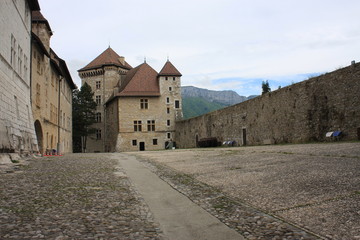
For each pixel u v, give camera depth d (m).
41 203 6.79
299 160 12.43
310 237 4.59
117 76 72.31
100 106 72.44
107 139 70.50
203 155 20.91
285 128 26.97
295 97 25.61
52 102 36.19
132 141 61.88
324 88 22.42
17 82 20.78
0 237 4.56
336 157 11.97
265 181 8.85
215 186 8.91
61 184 9.40
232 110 37.28
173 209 6.73
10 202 6.79
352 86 20.05
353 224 4.95
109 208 6.58
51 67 35.41
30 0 24.75
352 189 6.89
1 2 17.31
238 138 35.81
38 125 29.53
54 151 32.50
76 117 66.88
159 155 25.08
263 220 5.52
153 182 10.37
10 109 18.58
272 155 15.81
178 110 64.44
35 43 27.58
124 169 14.42
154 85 65.25
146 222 5.68
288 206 6.20
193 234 5.09
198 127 48.69
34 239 4.54
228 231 5.12
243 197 7.30
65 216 5.83
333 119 21.61
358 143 16.86
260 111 31.05
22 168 13.84
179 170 13.26
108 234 4.91
